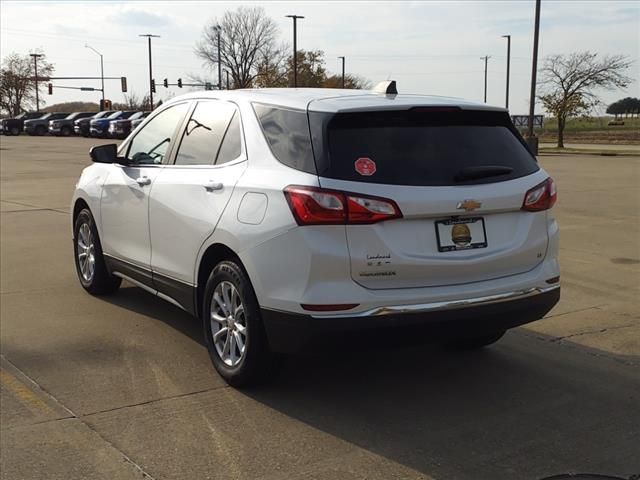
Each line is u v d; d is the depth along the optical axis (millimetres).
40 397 4301
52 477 3381
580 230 10688
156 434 3830
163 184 5121
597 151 35875
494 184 4164
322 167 3904
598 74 41344
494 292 4156
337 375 4730
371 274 3857
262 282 4043
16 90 91000
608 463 3570
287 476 3408
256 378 4355
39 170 22172
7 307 6254
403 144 4082
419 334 3967
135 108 99438
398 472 3457
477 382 4637
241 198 4281
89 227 6520
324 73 77375
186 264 4832
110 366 4836
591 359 5078
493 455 3641
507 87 56594
